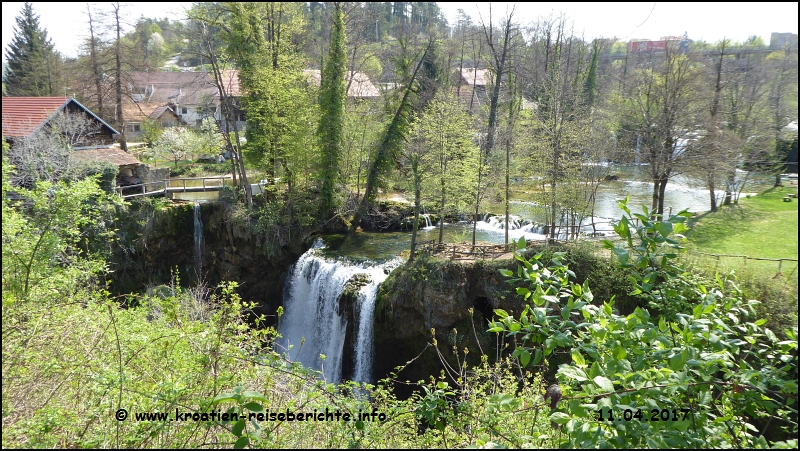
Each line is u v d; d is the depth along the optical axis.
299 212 24.45
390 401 6.26
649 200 26.31
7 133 18.88
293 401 5.32
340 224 24.73
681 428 3.46
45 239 10.12
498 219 25.56
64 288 10.09
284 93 22.72
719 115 17.75
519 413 5.68
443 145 19.45
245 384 5.58
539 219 23.67
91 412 5.02
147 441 4.80
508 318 4.31
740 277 10.73
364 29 23.59
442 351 15.97
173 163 35.88
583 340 4.37
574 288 4.21
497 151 21.31
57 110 21.66
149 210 23.09
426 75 24.41
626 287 13.25
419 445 5.58
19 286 9.15
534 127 20.69
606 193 28.86
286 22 22.56
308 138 24.31
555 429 5.35
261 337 6.26
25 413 5.39
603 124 22.09
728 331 3.99
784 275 10.91
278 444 4.84
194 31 22.02
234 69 25.36
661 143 18.08
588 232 21.30
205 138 34.59
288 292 23.23
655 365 4.05
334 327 19.42
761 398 4.03
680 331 3.94
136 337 6.66
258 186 26.62
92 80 28.16
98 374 5.38
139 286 22.83
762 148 18.06
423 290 16.23
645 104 20.08
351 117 25.59
